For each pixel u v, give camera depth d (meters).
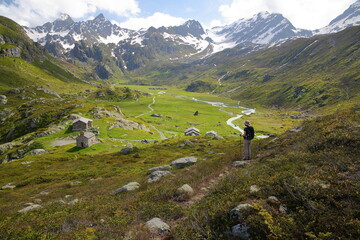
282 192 8.47
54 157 67.31
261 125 161.00
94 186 28.38
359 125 15.19
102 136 100.94
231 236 6.58
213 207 8.60
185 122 177.38
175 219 9.54
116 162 50.59
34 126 132.75
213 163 20.98
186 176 17.75
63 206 15.14
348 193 7.09
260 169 12.98
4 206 22.55
